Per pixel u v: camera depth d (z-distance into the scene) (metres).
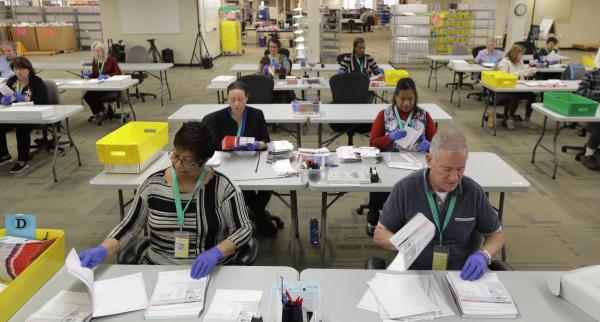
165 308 1.39
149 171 2.59
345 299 1.44
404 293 1.46
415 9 11.09
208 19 11.84
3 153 4.68
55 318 1.34
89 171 4.46
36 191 3.99
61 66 6.85
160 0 10.96
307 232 3.27
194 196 1.70
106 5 10.98
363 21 20.69
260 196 3.05
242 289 1.49
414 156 2.85
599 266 1.50
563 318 1.35
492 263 1.76
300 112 4.02
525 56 8.04
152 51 10.70
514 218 3.48
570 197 3.84
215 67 11.29
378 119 3.06
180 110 4.21
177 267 1.63
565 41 14.16
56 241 1.57
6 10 13.38
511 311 1.37
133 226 1.76
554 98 4.25
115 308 1.40
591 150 4.43
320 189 2.40
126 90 6.30
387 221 1.81
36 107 4.05
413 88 2.92
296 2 19.91
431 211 1.73
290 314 1.24
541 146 4.73
